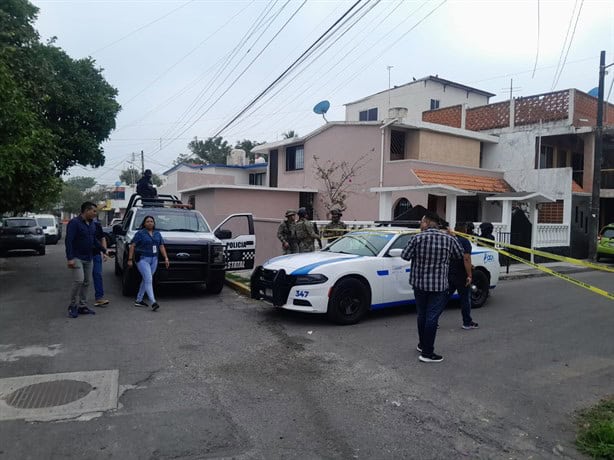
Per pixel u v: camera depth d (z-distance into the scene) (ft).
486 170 70.79
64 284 38.70
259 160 138.51
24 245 65.51
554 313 29.63
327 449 12.36
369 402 15.38
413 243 19.84
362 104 108.37
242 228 43.29
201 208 73.56
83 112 61.62
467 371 18.45
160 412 14.29
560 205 65.41
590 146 71.51
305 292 24.98
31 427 13.17
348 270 25.59
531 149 71.51
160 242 29.84
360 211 67.87
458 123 82.48
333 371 18.26
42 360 18.94
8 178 35.22
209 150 205.87
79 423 13.47
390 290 27.09
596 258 60.95
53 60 60.03
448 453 12.28
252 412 14.47
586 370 18.80
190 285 38.27
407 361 19.58
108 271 46.88
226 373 17.85
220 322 25.85
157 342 21.76
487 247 32.96
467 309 25.29
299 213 35.40
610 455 12.08
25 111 37.70
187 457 11.79
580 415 14.58
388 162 64.44
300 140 77.51
